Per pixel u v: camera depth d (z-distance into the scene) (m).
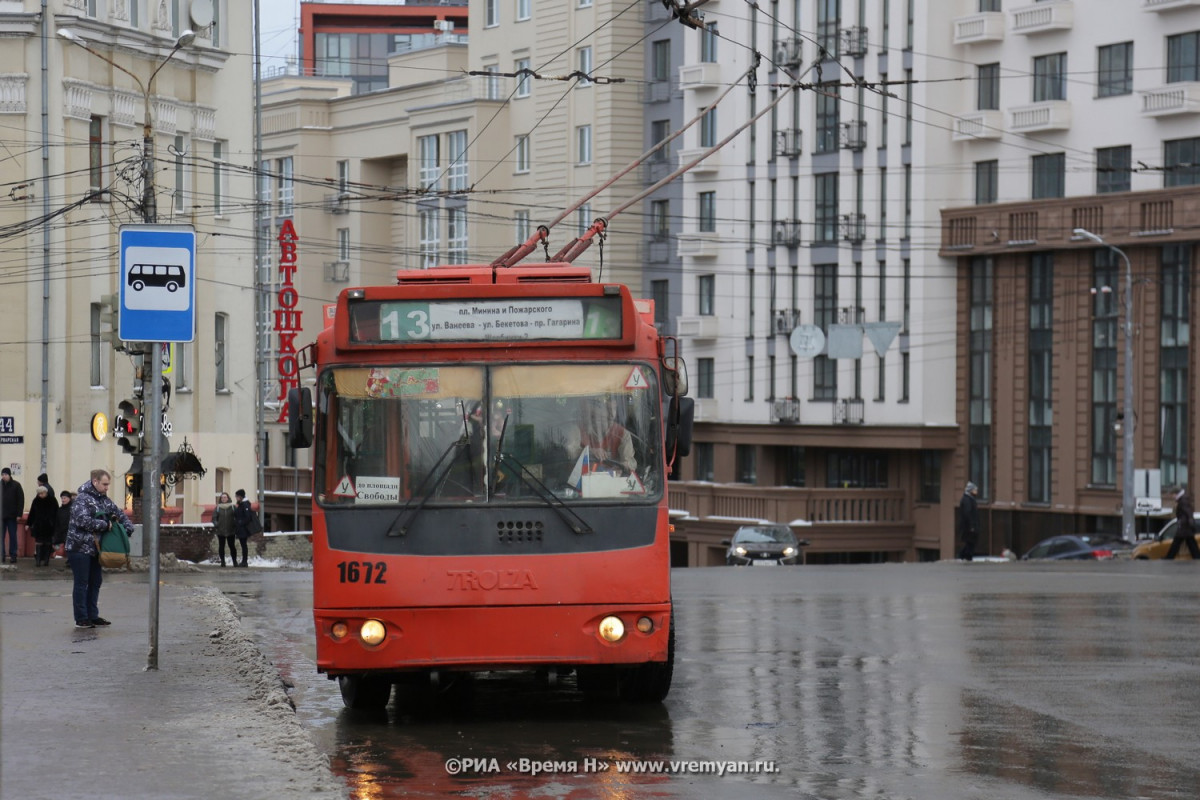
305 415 24.19
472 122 138.38
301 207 153.38
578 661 23.84
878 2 117.19
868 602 49.56
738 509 121.69
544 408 24.33
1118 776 20.36
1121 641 36.59
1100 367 105.31
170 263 26.98
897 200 116.75
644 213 134.25
